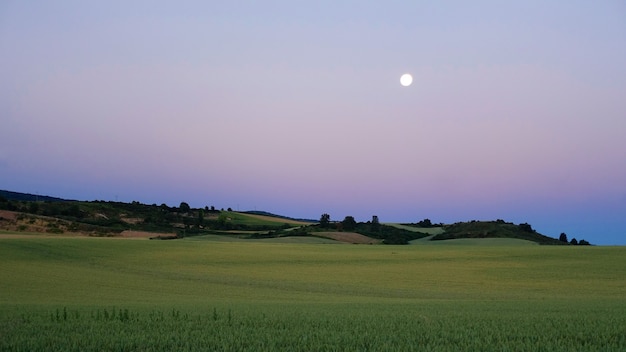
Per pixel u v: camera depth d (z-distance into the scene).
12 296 30.48
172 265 51.94
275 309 19.94
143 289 35.25
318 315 16.80
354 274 47.00
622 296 32.84
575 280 42.53
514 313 17.88
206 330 12.79
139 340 11.13
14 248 57.81
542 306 21.92
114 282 38.91
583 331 12.62
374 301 27.61
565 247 69.44
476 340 11.22
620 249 64.56
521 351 10.14
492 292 35.59
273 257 60.03
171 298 29.89
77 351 10.12
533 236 118.69
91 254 57.16
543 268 49.94
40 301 27.16
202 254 61.25
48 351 9.95
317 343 10.88
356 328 13.14
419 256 61.69
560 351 9.95
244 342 11.00
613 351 9.98
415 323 14.38
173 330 12.78
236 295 32.47
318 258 59.66
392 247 76.38
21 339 11.18
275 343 10.90
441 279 43.62
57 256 54.62
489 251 66.31
